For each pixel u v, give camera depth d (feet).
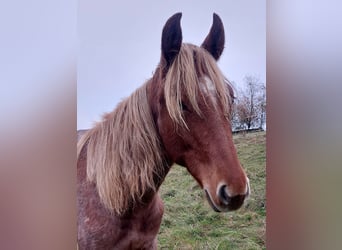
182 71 2.26
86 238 2.58
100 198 2.51
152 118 2.40
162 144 2.39
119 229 2.52
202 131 2.26
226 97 2.32
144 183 2.41
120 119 2.48
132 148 2.42
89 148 2.56
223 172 2.25
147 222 2.58
